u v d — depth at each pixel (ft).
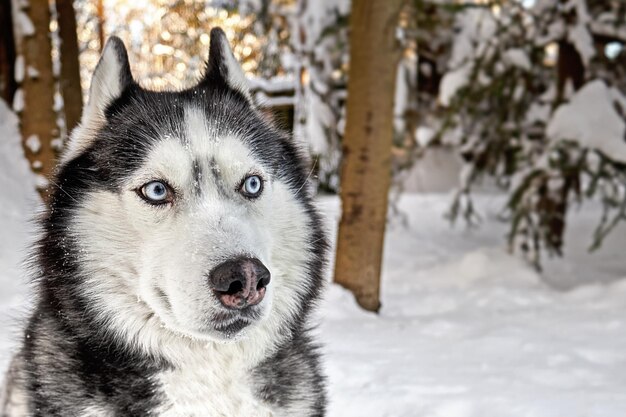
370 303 5.31
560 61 7.29
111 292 2.23
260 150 2.35
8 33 8.03
